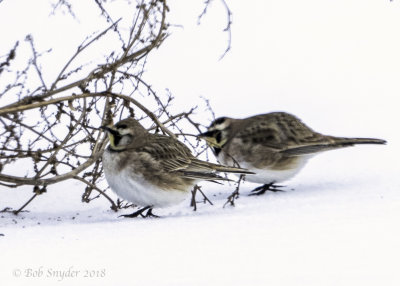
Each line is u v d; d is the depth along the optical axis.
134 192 12.29
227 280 7.62
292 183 14.48
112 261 8.45
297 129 14.30
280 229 9.71
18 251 8.99
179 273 7.90
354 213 10.45
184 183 12.46
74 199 14.05
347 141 14.22
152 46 12.83
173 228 10.16
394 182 13.33
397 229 9.36
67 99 11.84
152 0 12.80
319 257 8.30
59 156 16.56
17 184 12.19
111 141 12.37
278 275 7.73
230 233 9.63
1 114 11.51
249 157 14.13
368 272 7.73
